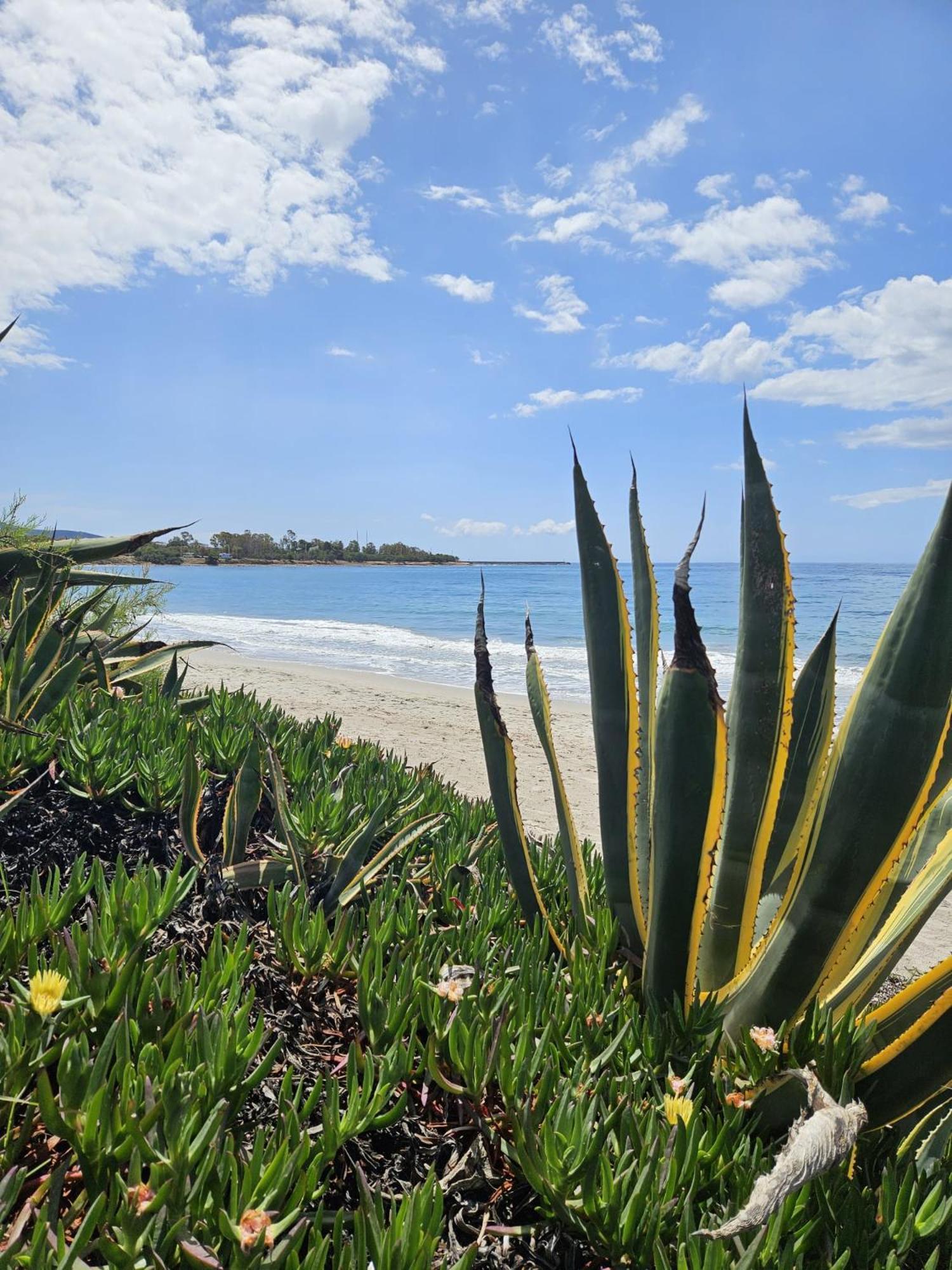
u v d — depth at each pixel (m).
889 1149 1.92
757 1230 1.45
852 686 19.05
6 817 3.01
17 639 3.81
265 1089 1.88
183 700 4.75
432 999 1.95
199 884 2.79
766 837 2.21
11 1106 1.56
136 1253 1.25
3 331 4.15
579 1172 1.50
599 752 2.50
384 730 11.38
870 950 2.30
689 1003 2.17
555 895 3.22
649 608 2.66
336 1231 1.32
